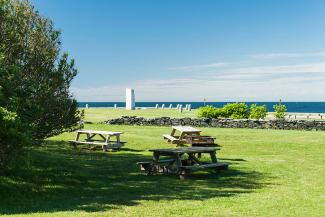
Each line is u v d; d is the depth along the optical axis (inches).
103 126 1481.3
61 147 976.9
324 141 1144.2
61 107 639.8
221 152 959.6
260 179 641.0
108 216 399.9
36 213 412.2
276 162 812.6
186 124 1584.6
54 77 623.8
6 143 470.6
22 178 600.7
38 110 532.1
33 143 632.4
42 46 614.2
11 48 581.9
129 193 531.2
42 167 685.9
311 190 552.4
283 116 1737.2
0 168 527.5
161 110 2588.6
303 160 839.1
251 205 458.3
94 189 558.3
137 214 410.9
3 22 579.5
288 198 498.6
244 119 1553.9
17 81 549.3
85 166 738.8
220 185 592.1
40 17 629.6
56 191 542.0
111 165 762.8
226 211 429.7
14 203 470.3
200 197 503.8
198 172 704.4
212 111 1701.5
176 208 439.8
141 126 1546.5
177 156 657.6
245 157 882.8
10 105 460.8
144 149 1002.1
